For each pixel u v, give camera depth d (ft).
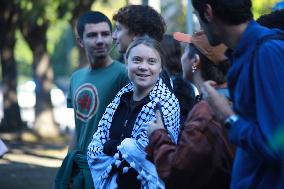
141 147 24.27
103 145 25.41
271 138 16.76
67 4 115.96
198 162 19.38
